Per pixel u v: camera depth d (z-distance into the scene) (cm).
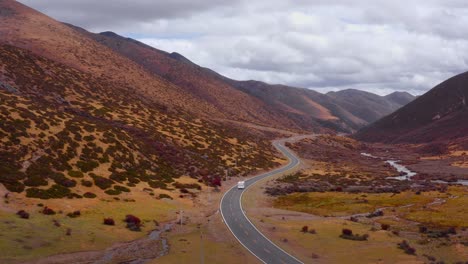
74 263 4697
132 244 5566
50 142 8662
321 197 9806
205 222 7025
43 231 5316
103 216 6488
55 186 7250
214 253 5394
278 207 8850
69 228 5641
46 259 4638
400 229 7031
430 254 5503
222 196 9325
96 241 5409
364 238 6181
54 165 8000
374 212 8288
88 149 9231
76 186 7600
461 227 7162
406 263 5084
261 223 7094
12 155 7625
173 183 9500
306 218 7769
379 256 5372
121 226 6188
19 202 6275
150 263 4912
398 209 8662
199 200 8594
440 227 7194
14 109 9306
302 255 5409
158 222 6694
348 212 8406
